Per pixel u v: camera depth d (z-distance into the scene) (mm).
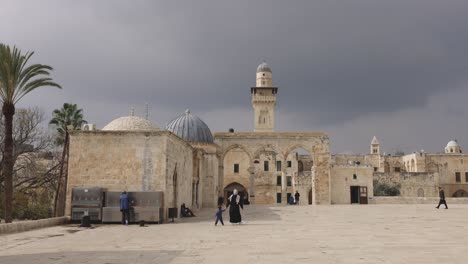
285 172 61781
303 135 62312
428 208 43281
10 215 31500
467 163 104062
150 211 28641
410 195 90562
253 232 21391
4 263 13125
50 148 54438
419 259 12359
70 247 16797
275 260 12617
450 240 17078
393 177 91438
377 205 53438
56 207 40250
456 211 37500
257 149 62219
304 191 87438
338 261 12250
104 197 29516
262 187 94375
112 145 30625
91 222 29016
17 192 47094
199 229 23797
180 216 35281
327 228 23078
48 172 49500
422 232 20359
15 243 18328
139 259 13492
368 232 20641
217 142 61875
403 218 29859
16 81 32094
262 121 96938
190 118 59969
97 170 30391
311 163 105062
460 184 103188
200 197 51125
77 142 30766
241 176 94188
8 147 31828
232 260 12773
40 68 33031
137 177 30141
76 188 29312
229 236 19656
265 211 40438
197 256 13758
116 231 23547
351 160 107500
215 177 55938
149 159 30297
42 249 16328
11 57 31562
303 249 14867
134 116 39469
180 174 35750
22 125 52344
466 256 12875
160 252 14891
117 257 13992
